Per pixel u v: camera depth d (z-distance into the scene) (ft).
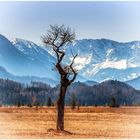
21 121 311.27
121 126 266.77
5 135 199.00
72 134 206.08
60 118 214.28
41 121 314.76
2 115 402.31
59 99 214.90
